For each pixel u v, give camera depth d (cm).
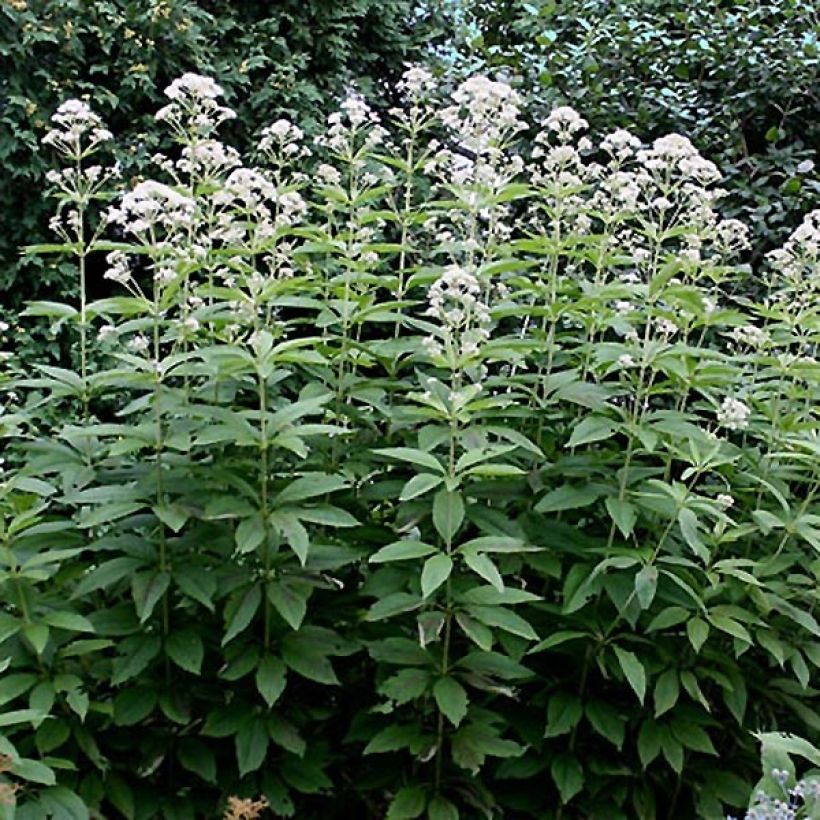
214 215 341
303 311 434
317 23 689
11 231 602
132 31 605
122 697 272
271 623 287
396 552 249
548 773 299
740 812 293
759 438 348
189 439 269
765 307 350
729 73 603
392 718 292
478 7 674
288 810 273
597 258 329
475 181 345
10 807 230
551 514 314
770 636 289
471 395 268
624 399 342
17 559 271
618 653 269
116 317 527
